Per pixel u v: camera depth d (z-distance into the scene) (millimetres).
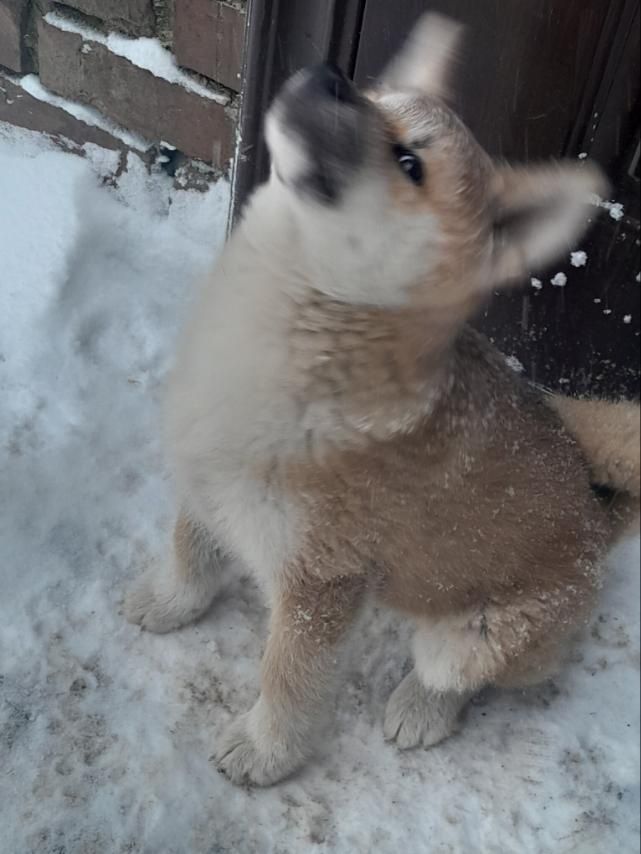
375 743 544
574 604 509
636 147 600
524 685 551
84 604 547
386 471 408
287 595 458
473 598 488
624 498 527
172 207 748
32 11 689
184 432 440
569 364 700
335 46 605
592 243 634
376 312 380
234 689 542
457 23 534
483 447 432
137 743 502
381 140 365
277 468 412
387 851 499
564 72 589
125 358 657
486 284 403
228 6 635
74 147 739
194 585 545
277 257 384
